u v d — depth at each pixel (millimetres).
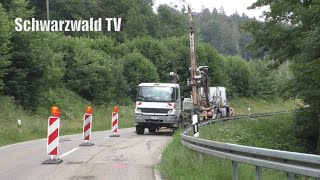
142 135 25156
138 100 25828
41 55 36031
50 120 12938
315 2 25312
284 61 31391
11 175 10688
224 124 30859
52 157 12875
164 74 64375
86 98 47219
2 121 26469
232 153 8469
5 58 30500
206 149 10148
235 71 83500
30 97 35469
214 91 43531
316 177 5688
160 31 104938
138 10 95125
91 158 13906
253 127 34344
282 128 34688
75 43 48062
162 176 10547
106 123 38438
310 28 26172
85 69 46312
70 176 10547
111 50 59906
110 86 49688
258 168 7395
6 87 33062
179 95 26562
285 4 28312
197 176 9086
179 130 22484
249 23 31859
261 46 31922
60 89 42406
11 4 37688
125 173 11008
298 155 5992
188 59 68938
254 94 88500
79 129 32125
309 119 31266
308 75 24484
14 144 19500
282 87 28344
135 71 57094
